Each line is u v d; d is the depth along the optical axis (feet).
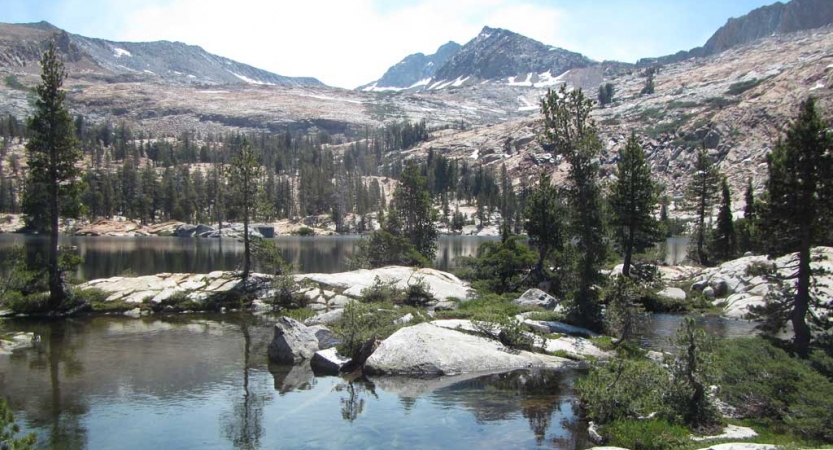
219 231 451.94
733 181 504.84
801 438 43.16
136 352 80.33
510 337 79.15
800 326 76.43
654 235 138.92
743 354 52.80
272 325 103.71
